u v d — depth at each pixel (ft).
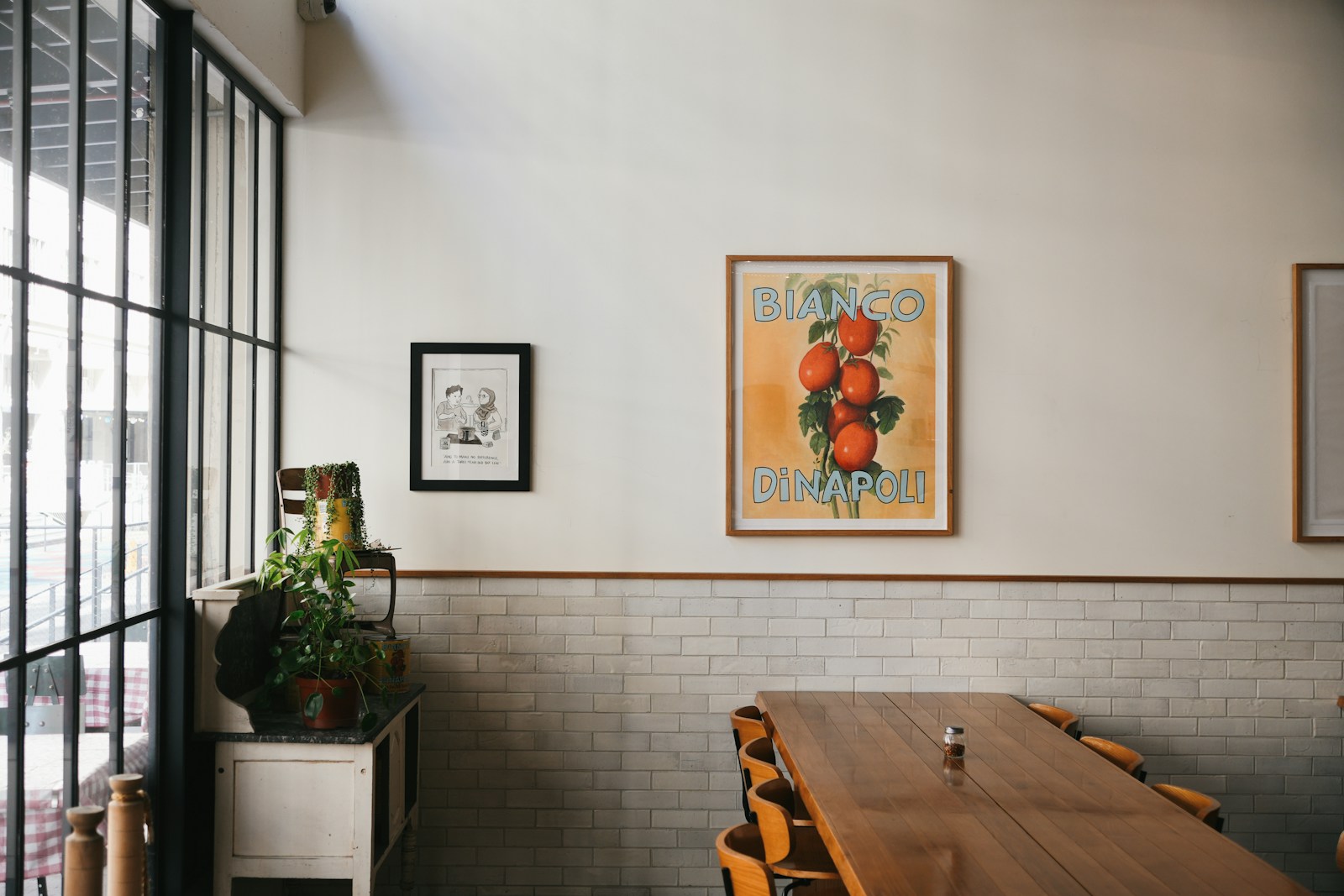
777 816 8.59
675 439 13.65
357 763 10.43
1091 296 13.76
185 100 10.41
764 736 11.18
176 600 10.46
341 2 13.71
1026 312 13.75
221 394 11.90
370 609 13.56
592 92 13.74
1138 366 13.75
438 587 13.58
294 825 10.43
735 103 13.78
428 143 13.67
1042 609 13.66
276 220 13.43
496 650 13.57
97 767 9.22
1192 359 13.78
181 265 10.39
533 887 13.57
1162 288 13.76
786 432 13.65
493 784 13.56
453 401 13.60
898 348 13.66
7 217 7.80
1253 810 13.64
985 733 11.14
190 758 10.66
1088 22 13.84
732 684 13.61
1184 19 13.84
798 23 13.79
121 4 9.52
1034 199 13.78
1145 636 13.66
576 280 13.67
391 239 13.66
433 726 13.56
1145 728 13.65
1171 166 13.82
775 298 13.67
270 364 13.33
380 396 13.61
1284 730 13.65
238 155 12.30
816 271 13.70
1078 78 13.82
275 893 12.73
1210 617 13.67
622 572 13.57
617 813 13.60
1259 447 13.76
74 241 8.73
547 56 13.74
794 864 9.26
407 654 12.20
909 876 6.83
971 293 13.75
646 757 13.58
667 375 13.66
